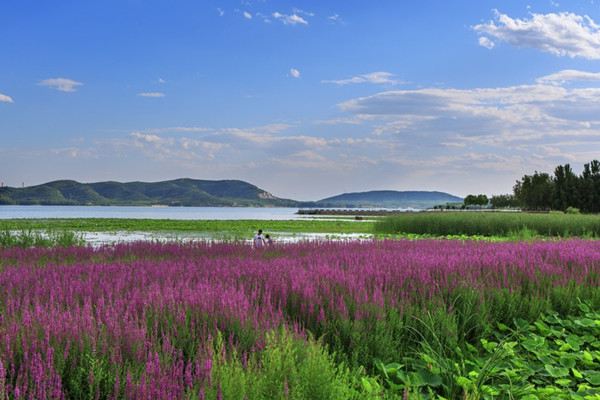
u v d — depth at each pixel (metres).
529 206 112.00
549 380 6.09
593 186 95.88
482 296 7.47
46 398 3.51
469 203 153.88
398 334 6.29
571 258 10.91
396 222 34.97
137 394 3.50
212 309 5.49
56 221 51.00
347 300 6.71
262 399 3.60
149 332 4.86
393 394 4.63
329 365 4.06
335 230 40.16
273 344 4.38
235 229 40.34
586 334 7.40
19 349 4.10
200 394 3.40
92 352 4.00
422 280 8.03
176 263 10.34
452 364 5.72
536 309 7.81
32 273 8.38
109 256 12.57
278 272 8.38
